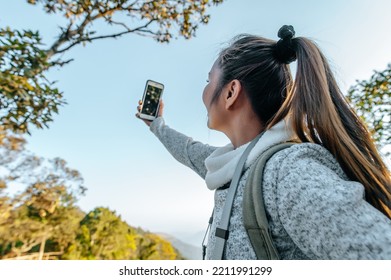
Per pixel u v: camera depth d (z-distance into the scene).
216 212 0.85
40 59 2.27
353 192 0.53
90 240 18.86
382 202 0.70
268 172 0.64
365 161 0.72
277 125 0.81
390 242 0.46
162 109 1.98
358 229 0.49
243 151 0.84
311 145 0.67
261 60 0.95
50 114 2.36
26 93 2.13
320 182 0.56
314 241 0.53
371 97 3.20
